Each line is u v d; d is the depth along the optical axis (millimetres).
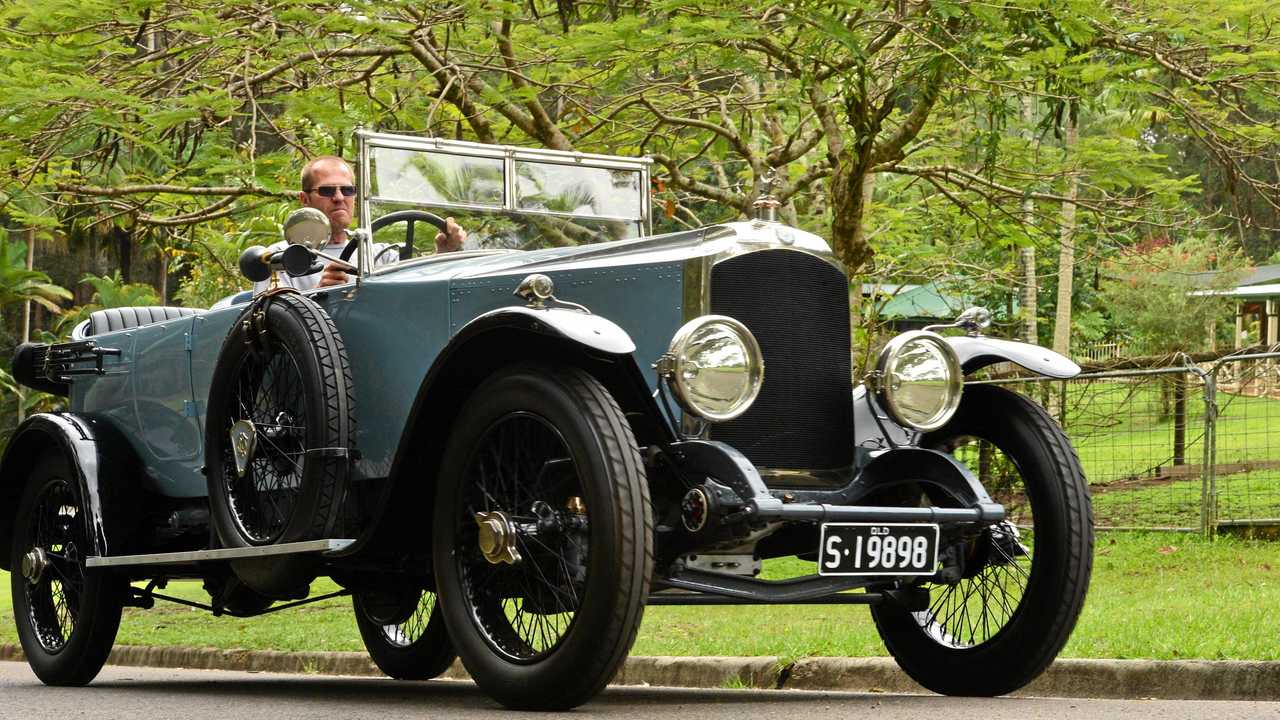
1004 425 6230
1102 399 15781
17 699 7066
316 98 13203
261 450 6750
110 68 13016
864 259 14953
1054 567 5961
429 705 6145
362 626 8703
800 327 5973
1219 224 39812
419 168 7215
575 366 5637
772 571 14180
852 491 6012
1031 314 25828
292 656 10156
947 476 5863
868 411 6273
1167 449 15320
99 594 7812
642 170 7945
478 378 5812
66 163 14844
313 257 6555
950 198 16156
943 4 12117
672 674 8133
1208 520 14531
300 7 12672
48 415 8227
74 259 52281
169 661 11312
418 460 5922
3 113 12359
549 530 5328
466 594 5629
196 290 30156
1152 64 13695
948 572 6125
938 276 20031
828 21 12094
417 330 6387
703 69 13883
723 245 5824
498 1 13188
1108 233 16516
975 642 6438
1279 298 43781
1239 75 13555
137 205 14789
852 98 13117
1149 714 5508
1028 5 12102
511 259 6613
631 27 12273
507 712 5477
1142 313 34844
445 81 14023
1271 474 15258
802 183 15836
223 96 12281
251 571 6555
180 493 7695
